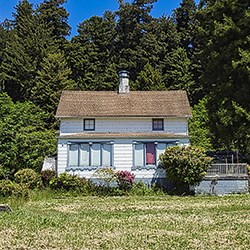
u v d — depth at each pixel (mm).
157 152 33125
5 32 60906
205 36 36406
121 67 60406
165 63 61156
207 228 13992
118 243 11289
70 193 30328
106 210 20625
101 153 33031
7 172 34312
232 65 31391
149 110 34906
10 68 54125
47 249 10562
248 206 21156
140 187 31531
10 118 36344
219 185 31047
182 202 24422
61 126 33969
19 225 14664
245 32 32438
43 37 58656
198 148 30797
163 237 12203
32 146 36094
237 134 31969
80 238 12125
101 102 36219
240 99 31984
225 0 33750
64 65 54500
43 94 51688
